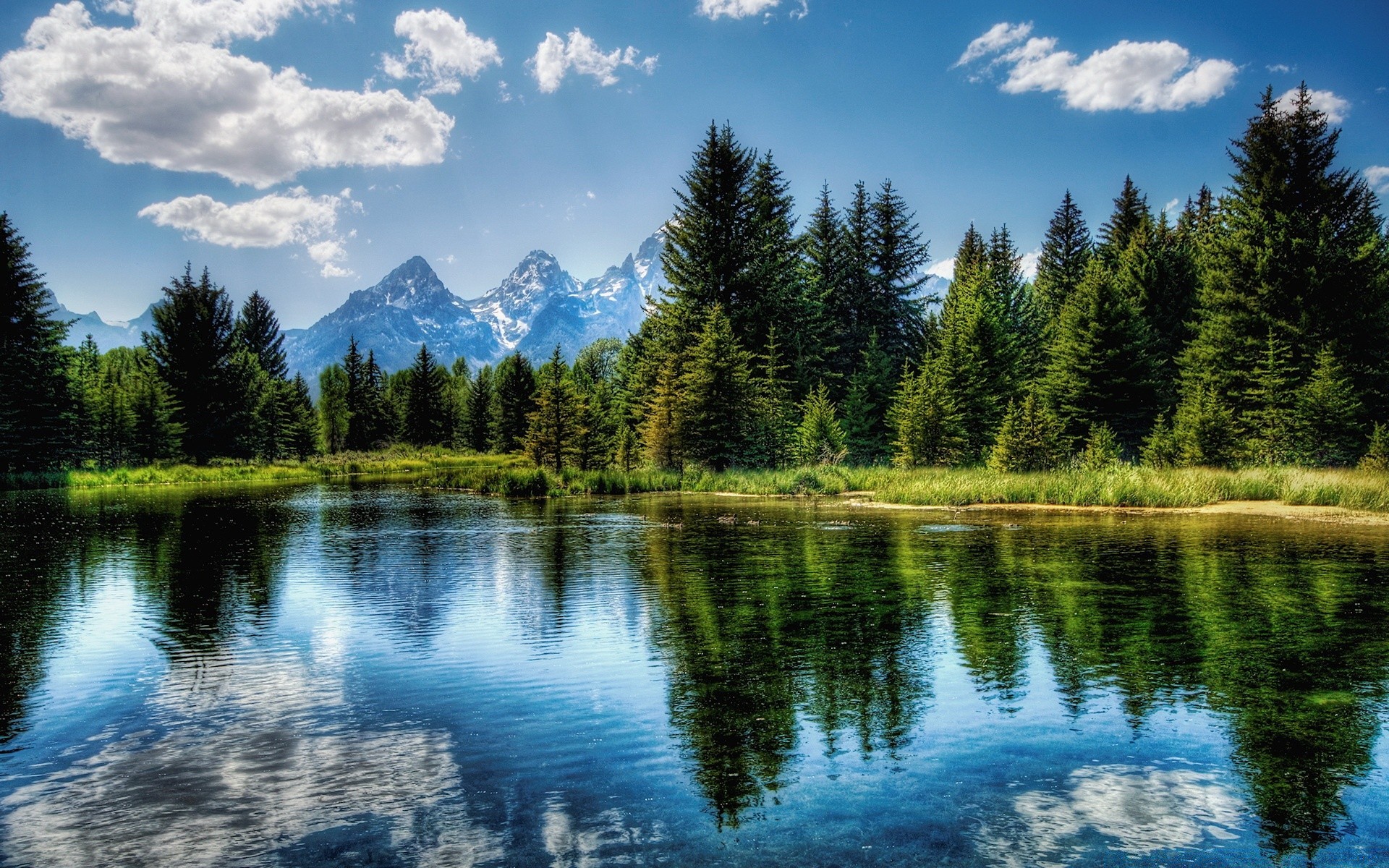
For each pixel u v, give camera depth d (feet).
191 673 25.13
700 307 165.48
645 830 14.84
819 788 16.66
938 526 64.34
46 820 15.44
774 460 138.00
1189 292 165.27
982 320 155.74
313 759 18.31
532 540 57.57
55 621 32.30
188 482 150.71
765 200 177.37
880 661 25.58
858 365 189.57
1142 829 14.82
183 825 15.23
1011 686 23.06
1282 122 127.03
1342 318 118.83
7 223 143.84
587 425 138.92
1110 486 82.33
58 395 147.84
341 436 283.18
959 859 13.71
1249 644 27.07
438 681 24.02
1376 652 25.99
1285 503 77.36
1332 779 16.92
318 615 33.12
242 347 246.68
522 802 16.06
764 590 37.14
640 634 29.30
